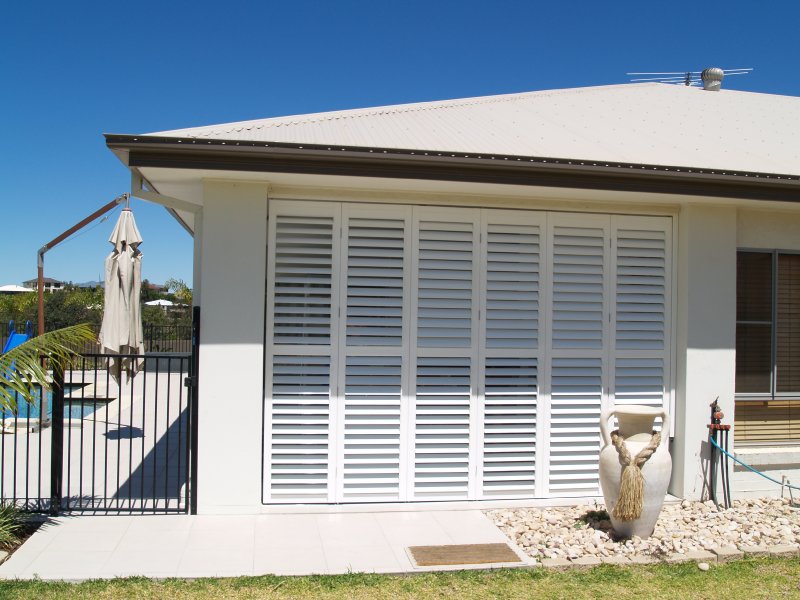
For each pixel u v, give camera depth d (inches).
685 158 283.0
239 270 247.0
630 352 278.8
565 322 274.7
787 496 287.1
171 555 206.1
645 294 280.4
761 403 295.3
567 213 274.7
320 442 257.8
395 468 262.8
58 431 242.5
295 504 256.1
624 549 217.5
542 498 272.1
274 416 256.1
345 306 259.6
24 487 284.4
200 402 245.6
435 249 265.6
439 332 265.4
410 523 240.2
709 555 212.1
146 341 851.4
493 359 269.4
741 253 289.7
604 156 268.5
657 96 451.8
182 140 215.2
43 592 178.1
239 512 247.0
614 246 277.7
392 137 276.5
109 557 203.3
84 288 1435.8
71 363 243.6
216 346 245.9
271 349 255.0
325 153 222.4
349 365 260.1
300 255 257.9
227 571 194.7
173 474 318.0
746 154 307.3
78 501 263.3
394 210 263.1
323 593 182.5
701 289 275.6
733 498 282.0
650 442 223.9
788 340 295.4
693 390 274.5
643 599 183.8
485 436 268.4
